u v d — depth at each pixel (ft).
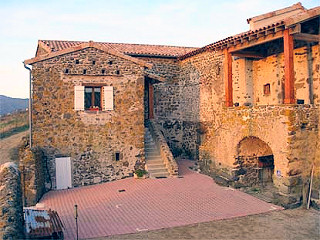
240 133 40.16
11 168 27.94
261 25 46.98
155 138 51.78
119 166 44.93
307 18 32.83
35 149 39.40
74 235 26.12
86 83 43.42
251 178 42.14
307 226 27.37
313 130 34.47
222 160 44.09
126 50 58.18
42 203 35.55
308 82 38.70
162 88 59.82
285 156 33.42
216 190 38.70
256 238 24.98
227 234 25.89
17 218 21.38
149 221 29.25
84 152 43.39
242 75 47.55
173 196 36.68
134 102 45.47
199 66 54.08
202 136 52.31
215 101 49.21
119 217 30.48
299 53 39.93
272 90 44.29
